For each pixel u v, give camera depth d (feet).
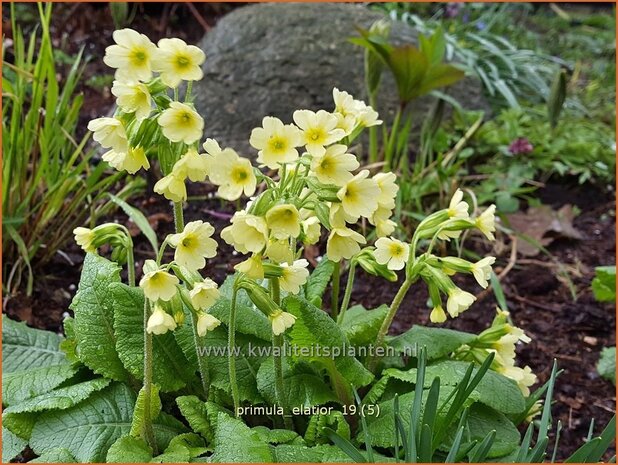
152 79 0.87
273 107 2.33
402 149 2.38
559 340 1.75
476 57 3.11
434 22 3.49
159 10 3.19
